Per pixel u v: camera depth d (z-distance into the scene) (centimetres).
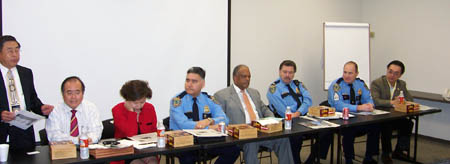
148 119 284
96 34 382
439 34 500
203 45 449
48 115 271
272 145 340
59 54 366
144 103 286
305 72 558
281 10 525
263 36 512
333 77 527
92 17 379
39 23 354
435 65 509
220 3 457
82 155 213
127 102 267
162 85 425
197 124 285
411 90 543
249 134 266
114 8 389
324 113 341
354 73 398
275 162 425
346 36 533
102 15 384
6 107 262
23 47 348
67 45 369
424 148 482
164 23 420
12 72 269
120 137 274
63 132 252
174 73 431
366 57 544
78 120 255
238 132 263
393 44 564
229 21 466
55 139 242
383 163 415
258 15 504
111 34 390
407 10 540
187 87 297
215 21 455
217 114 309
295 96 379
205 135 254
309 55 559
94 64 384
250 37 501
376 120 341
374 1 588
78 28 373
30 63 353
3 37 257
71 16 368
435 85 512
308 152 465
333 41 526
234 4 482
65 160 209
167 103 430
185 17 433
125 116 276
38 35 354
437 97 484
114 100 399
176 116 293
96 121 259
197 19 441
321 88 576
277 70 531
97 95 389
